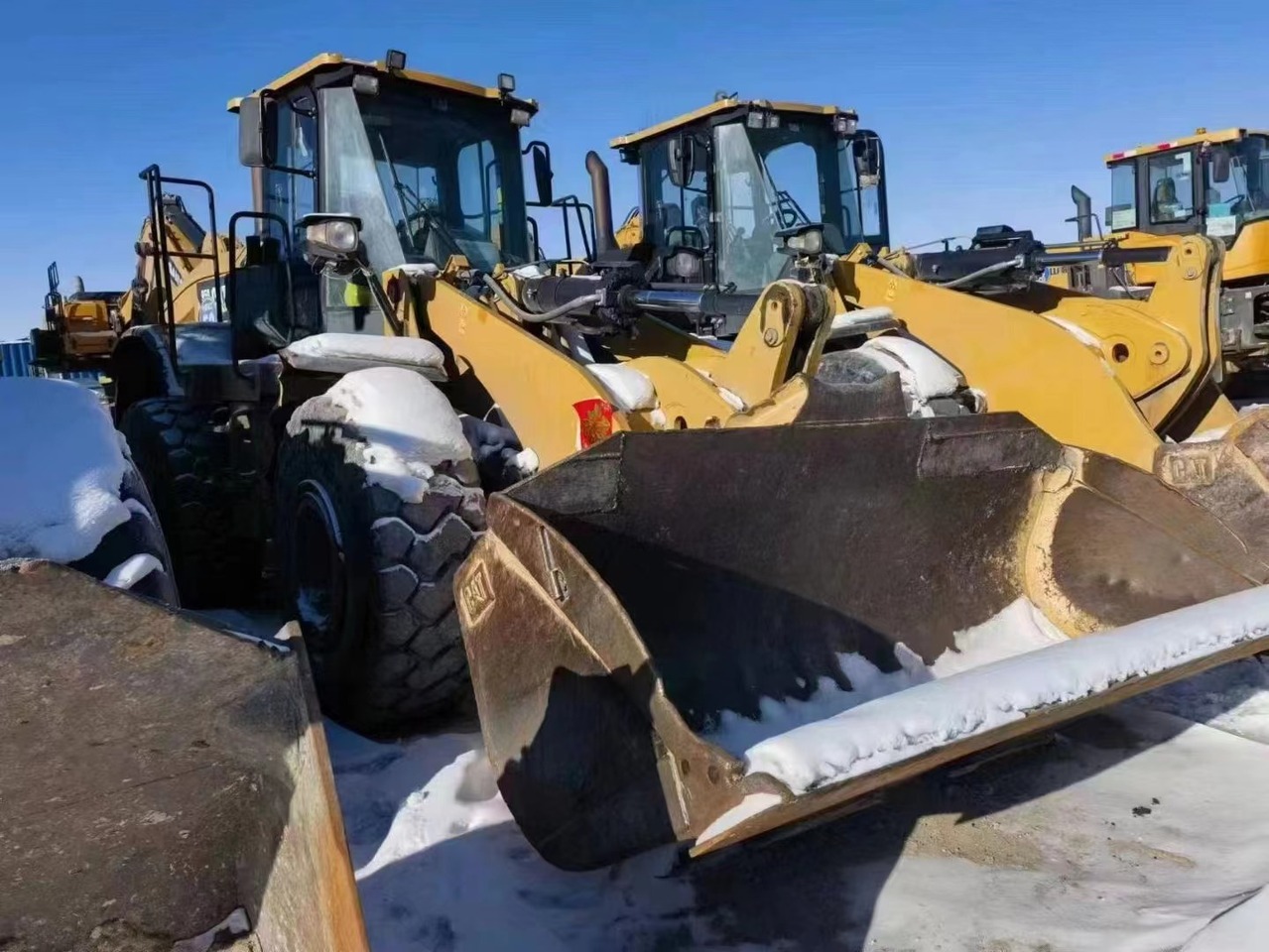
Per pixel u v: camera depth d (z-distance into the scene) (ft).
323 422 10.79
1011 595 10.52
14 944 6.09
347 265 13.80
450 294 12.82
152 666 4.27
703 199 21.61
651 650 8.41
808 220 22.13
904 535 9.91
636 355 15.42
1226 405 15.28
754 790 5.63
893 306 16.78
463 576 7.63
